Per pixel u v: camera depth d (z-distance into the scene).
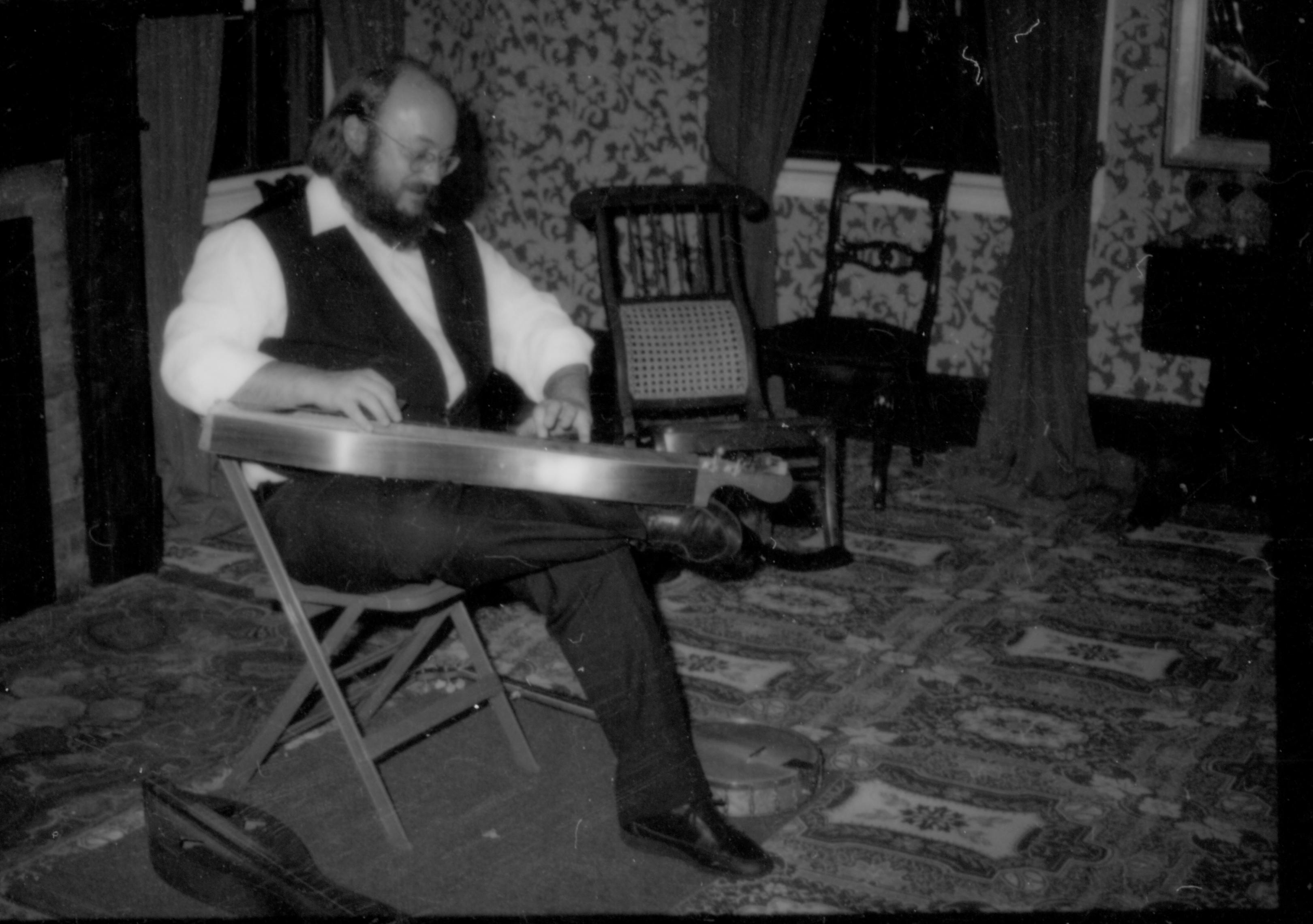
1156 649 3.37
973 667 3.27
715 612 3.57
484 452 2.27
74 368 3.53
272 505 2.50
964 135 4.88
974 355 4.96
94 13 3.29
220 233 2.55
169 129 4.10
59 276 3.46
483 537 2.30
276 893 2.18
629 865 2.40
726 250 3.91
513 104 5.34
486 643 3.36
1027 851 2.47
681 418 4.41
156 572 3.75
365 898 2.21
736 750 2.69
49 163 3.39
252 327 2.50
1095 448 4.61
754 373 3.88
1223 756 2.84
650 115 5.24
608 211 3.89
